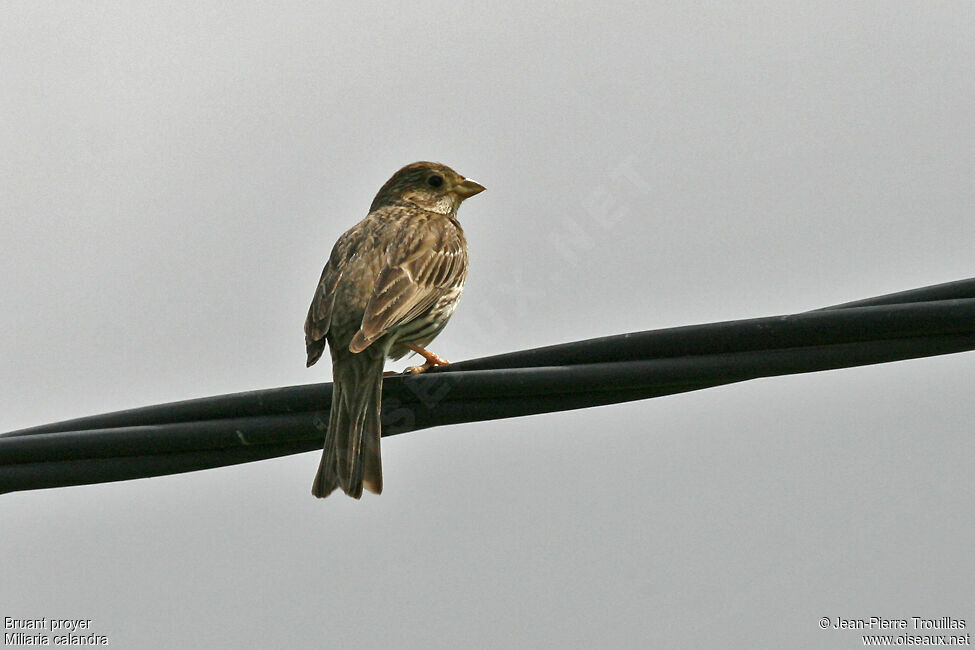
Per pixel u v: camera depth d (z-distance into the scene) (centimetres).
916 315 873
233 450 960
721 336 899
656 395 932
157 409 944
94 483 944
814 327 887
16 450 927
